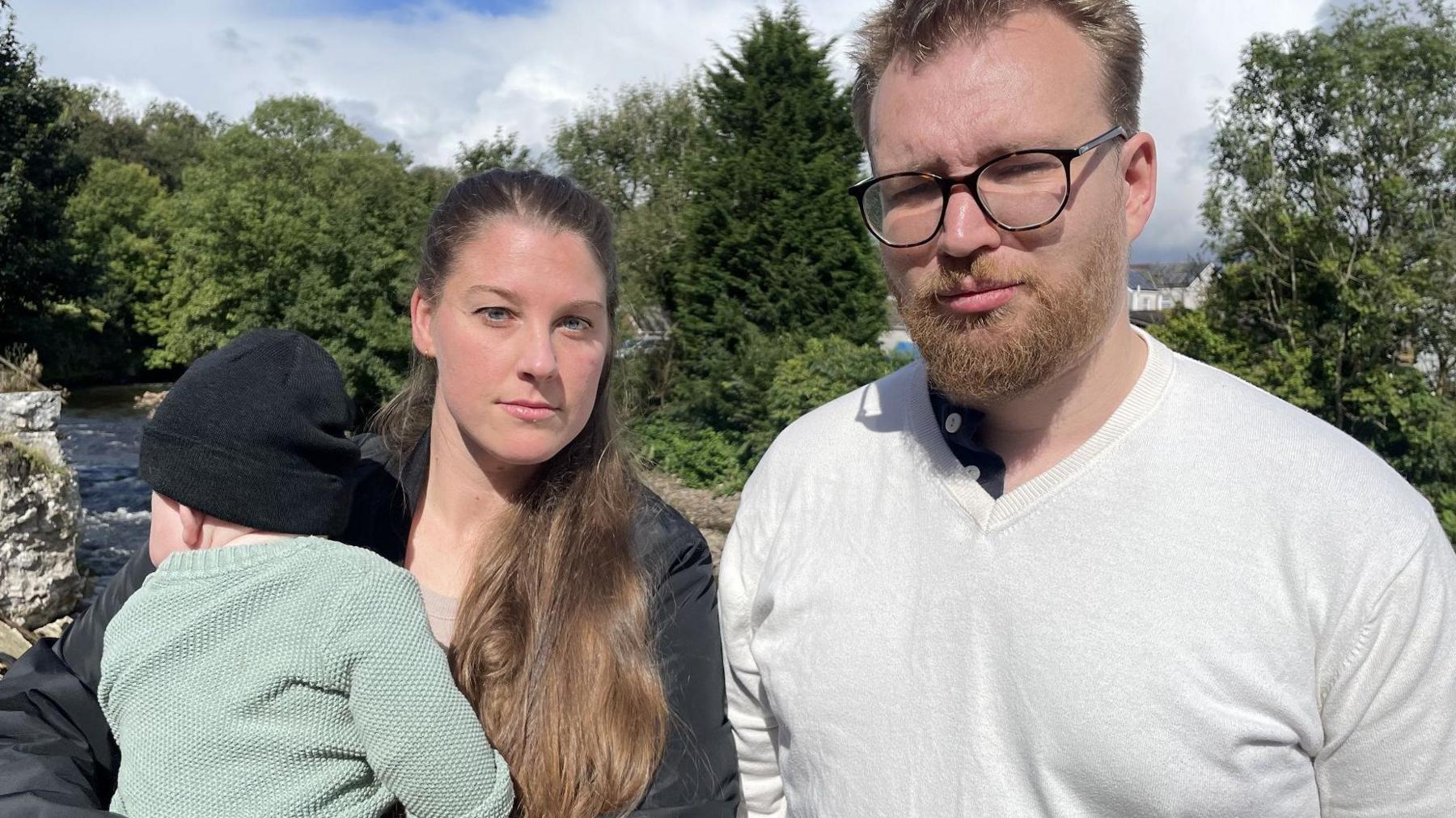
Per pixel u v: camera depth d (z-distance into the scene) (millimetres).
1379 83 5730
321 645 612
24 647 1785
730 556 756
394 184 10062
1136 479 564
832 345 6551
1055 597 563
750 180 7148
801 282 7004
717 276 7277
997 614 579
